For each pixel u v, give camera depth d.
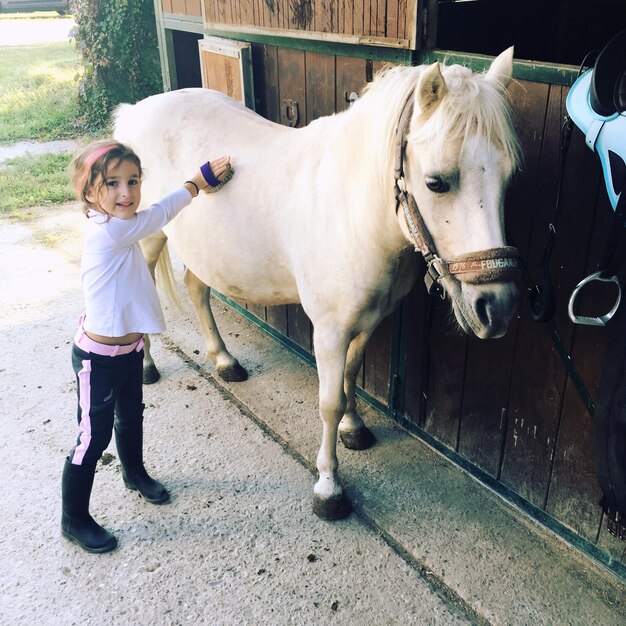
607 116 1.34
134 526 2.13
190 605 1.85
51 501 2.24
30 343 3.26
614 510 1.53
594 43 2.91
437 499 2.25
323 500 2.14
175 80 3.69
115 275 1.82
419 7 1.91
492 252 1.43
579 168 1.69
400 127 1.58
